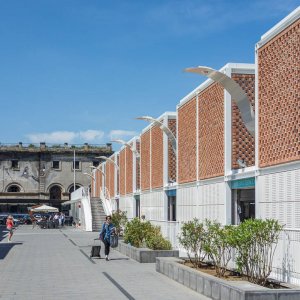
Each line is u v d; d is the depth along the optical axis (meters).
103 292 14.24
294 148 15.51
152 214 36.41
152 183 36.62
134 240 25.25
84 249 29.70
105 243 23.14
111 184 59.25
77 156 89.81
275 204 16.53
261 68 17.58
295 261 14.03
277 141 16.50
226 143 21.22
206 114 23.88
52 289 14.82
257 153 17.69
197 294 13.83
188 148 26.77
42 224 61.28
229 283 12.22
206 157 23.77
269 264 13.48
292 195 15.52
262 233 12.90
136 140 44.38
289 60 15.84
